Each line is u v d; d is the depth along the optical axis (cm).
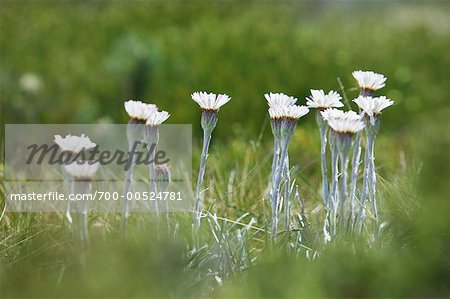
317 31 1488
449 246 371
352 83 1138
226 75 1127
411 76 1179
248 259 383
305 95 1099
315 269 341
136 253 348
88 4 1706
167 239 366
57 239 405
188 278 357
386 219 435
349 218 390
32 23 1467
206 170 602
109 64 1112
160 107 1025
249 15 1616
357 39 1421
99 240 376
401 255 364
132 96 1074
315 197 528
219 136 931
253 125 930
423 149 656
